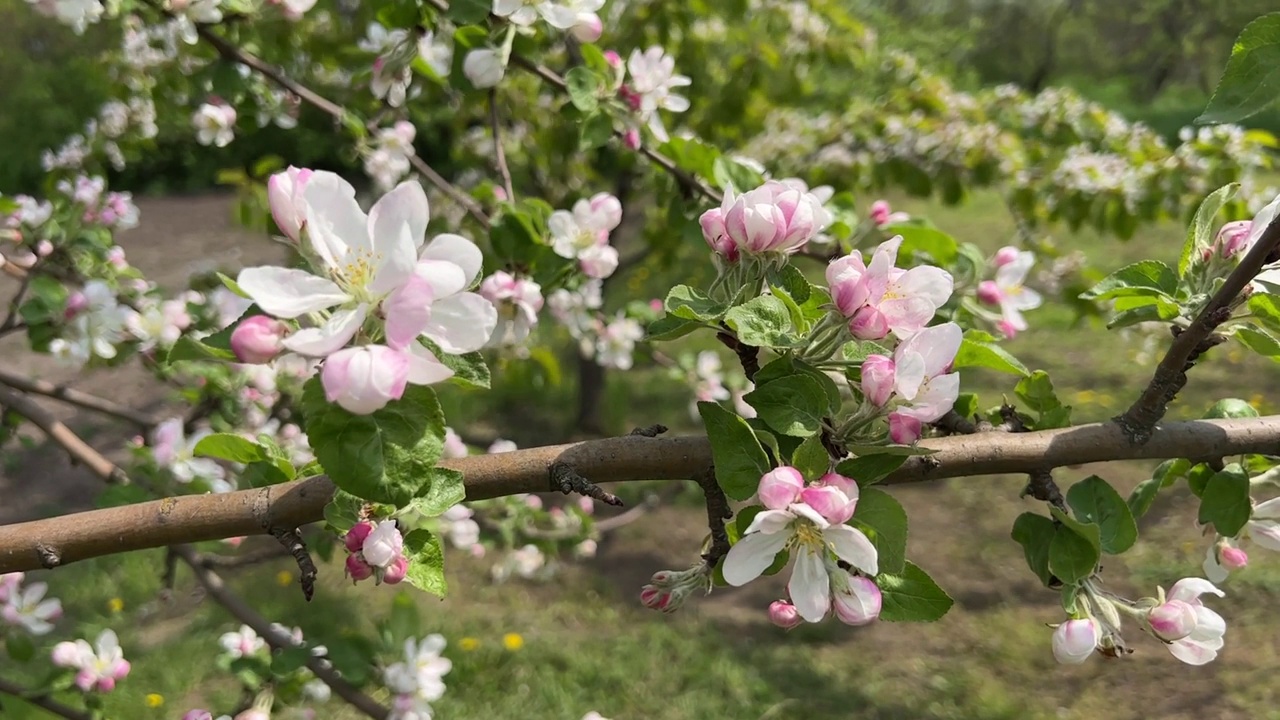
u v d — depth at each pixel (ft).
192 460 6.72
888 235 7.82
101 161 13.94
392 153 8.98
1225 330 3.68
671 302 3.40
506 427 21.57
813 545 3.06
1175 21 65.16
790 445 3.34
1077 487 3.94
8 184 44.78
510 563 14.25
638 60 6.70
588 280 10.70
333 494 3.42
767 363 3.33
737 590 16.02
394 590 15.69
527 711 12.91
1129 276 4.08
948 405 3.13
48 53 45.52
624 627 14.87
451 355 2.95
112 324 7.39
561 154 16.34
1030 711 12.91
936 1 61.52
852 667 13.87
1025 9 68.23
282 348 2.85
